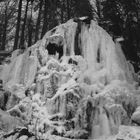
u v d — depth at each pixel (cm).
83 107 960
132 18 1585
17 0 2419
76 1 2044
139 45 1548
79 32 1257
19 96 1138
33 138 828
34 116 991
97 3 1856
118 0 1623
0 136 810
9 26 2555
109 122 937
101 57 1187
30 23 2397
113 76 1121
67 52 1217
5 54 1534
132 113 999
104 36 1241
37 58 1244
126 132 824
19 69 1289
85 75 1091
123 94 1020
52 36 1239
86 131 923
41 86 1084
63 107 959
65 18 2306
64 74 1088
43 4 2138
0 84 1226
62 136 895
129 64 1302
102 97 988
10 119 933
